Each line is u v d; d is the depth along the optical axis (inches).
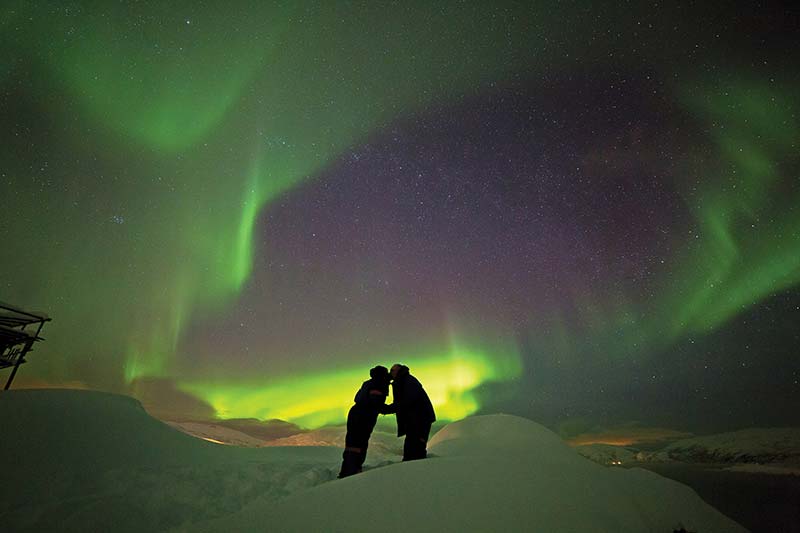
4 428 210.2
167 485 189.6
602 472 237.1
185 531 142.8
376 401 216.7
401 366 233.5
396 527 128.2
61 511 166.2
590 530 135.9
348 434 212.8
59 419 231.0
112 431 237.6
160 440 249.9
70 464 201.3
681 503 209.3
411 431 223.1
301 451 297.7
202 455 249.6
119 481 191.8
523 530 129.4
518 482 154.8
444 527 128.2
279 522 133.9
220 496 185.5
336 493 146.3
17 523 158.1
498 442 275.4
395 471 158.9
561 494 152.6
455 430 306.5
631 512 165.9
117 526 161.2
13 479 183.9
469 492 144.9
